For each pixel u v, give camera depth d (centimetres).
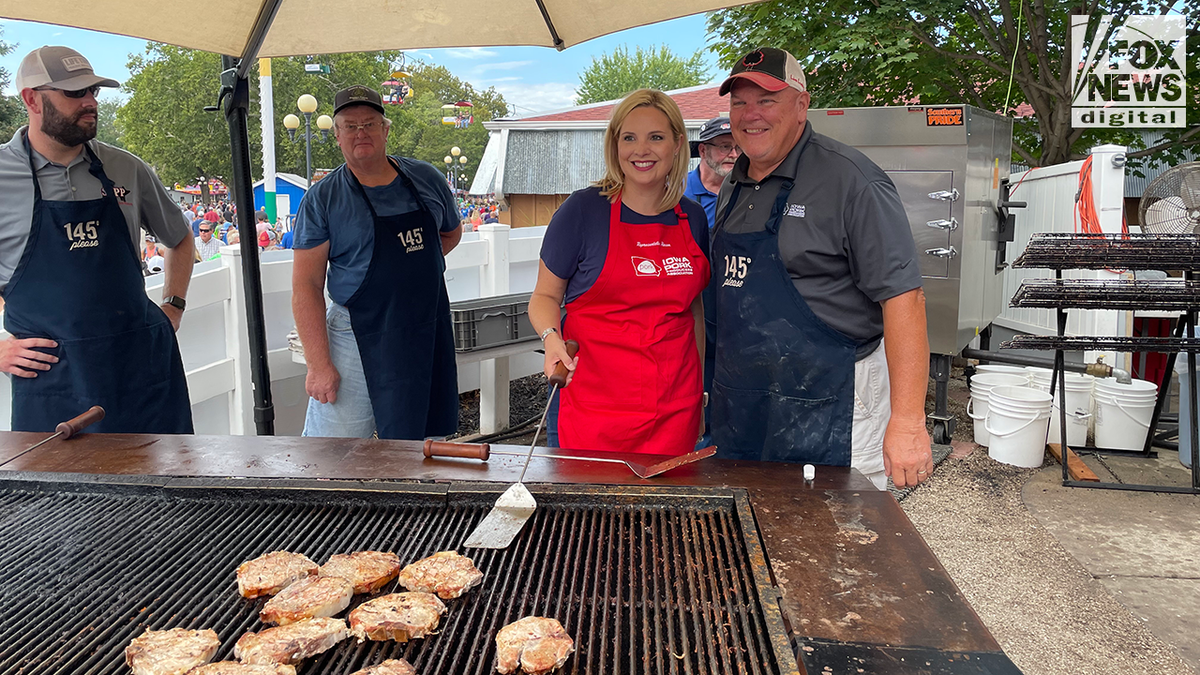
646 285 250
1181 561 344
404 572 130
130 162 290
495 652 114
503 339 462
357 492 160
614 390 256
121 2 203
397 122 5288
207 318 401
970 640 108
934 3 888
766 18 972
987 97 1056
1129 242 413
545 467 173
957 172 495
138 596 128
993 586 323
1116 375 498
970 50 993
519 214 1616
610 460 179
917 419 197
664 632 115
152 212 302
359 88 299
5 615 122
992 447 490
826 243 217
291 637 112
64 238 264
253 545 145
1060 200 608
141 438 195
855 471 173
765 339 231
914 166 507
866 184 209
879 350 238
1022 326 677
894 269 204
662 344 254
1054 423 507
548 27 242
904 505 414
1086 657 271
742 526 142
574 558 138
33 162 261
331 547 145
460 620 122
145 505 160
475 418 587
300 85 3853
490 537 143
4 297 265
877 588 121
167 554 141
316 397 324
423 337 325
